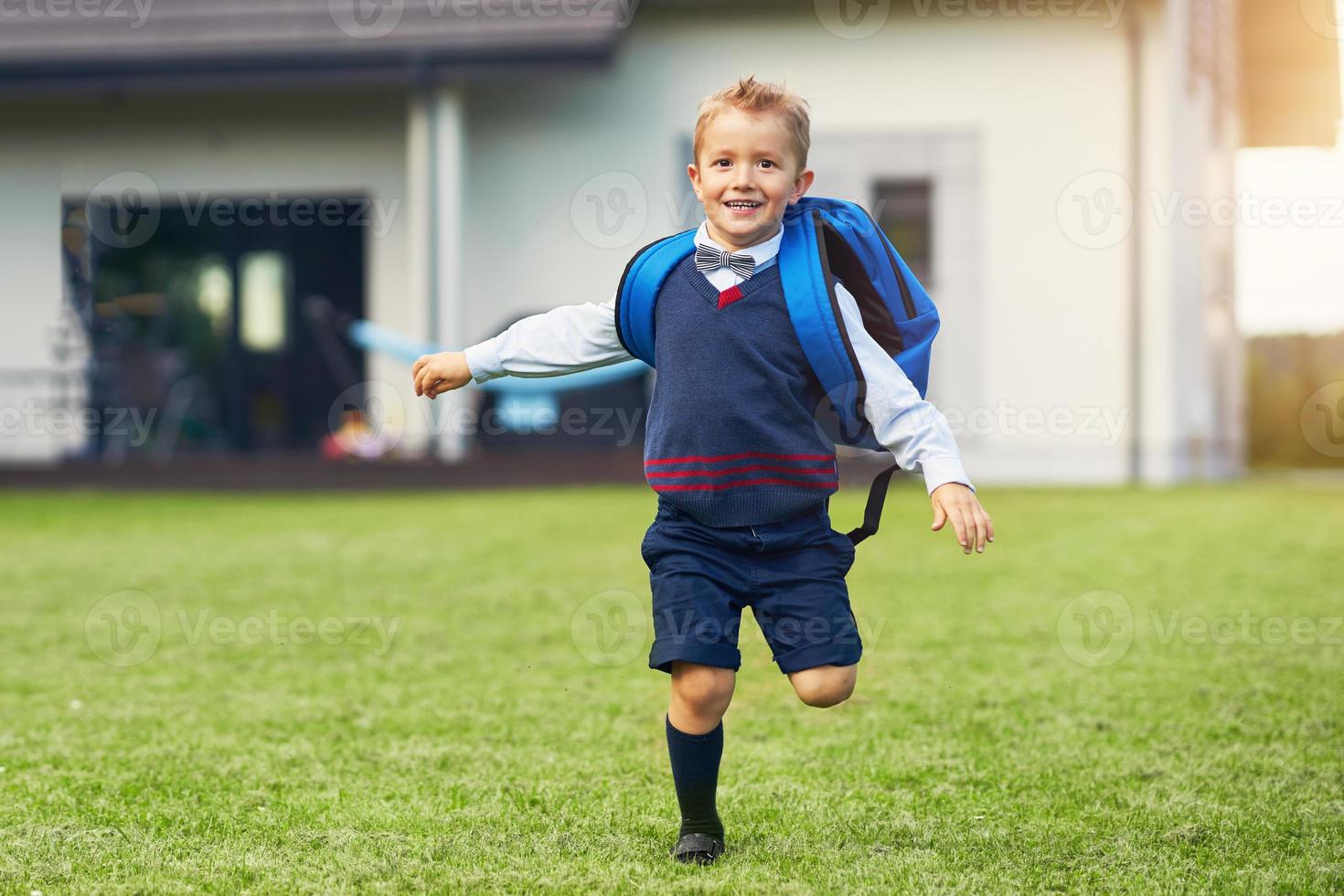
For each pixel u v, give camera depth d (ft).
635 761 14.89
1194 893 10.62
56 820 12.82
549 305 52.01
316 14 48.37
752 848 11.87
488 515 38.22
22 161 53.57
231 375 56.13
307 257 55.98
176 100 53.06
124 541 33.19
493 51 47.52
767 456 11.41
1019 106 49.73
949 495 11.10
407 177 52.65
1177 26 49.19
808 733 15.98
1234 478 59.62
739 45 50.83
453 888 10.79
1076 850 11.75
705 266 11.67
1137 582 26.68
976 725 16.37
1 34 49.06
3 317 53.93
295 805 13.32
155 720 16.89
